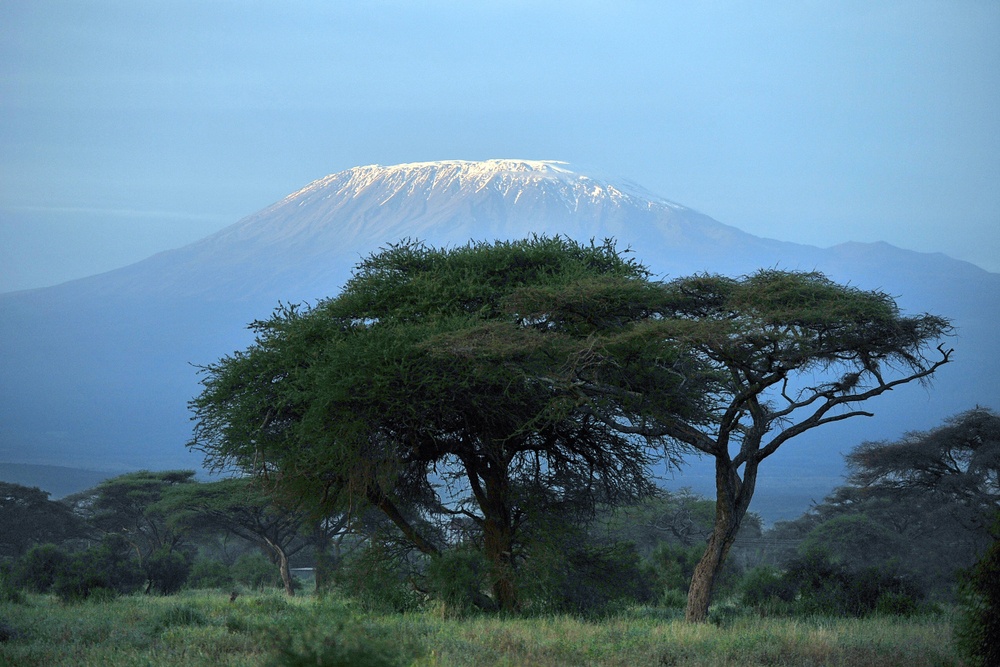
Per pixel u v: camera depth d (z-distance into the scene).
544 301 101.25
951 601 122.75
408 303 114.06
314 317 116.88
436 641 61.91
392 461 105.75
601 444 114.62
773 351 82.94
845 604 104.69
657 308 98.75
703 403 104.50
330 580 121.38
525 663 54.72
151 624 72.12
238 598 114.69
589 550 114.50
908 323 82.69
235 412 110.06
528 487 113.12
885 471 162.50
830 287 85.56
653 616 103.19
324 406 99.44
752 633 70.00
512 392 102.31
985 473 151.12
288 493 116.44
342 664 41.81
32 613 83.62
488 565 103.00
